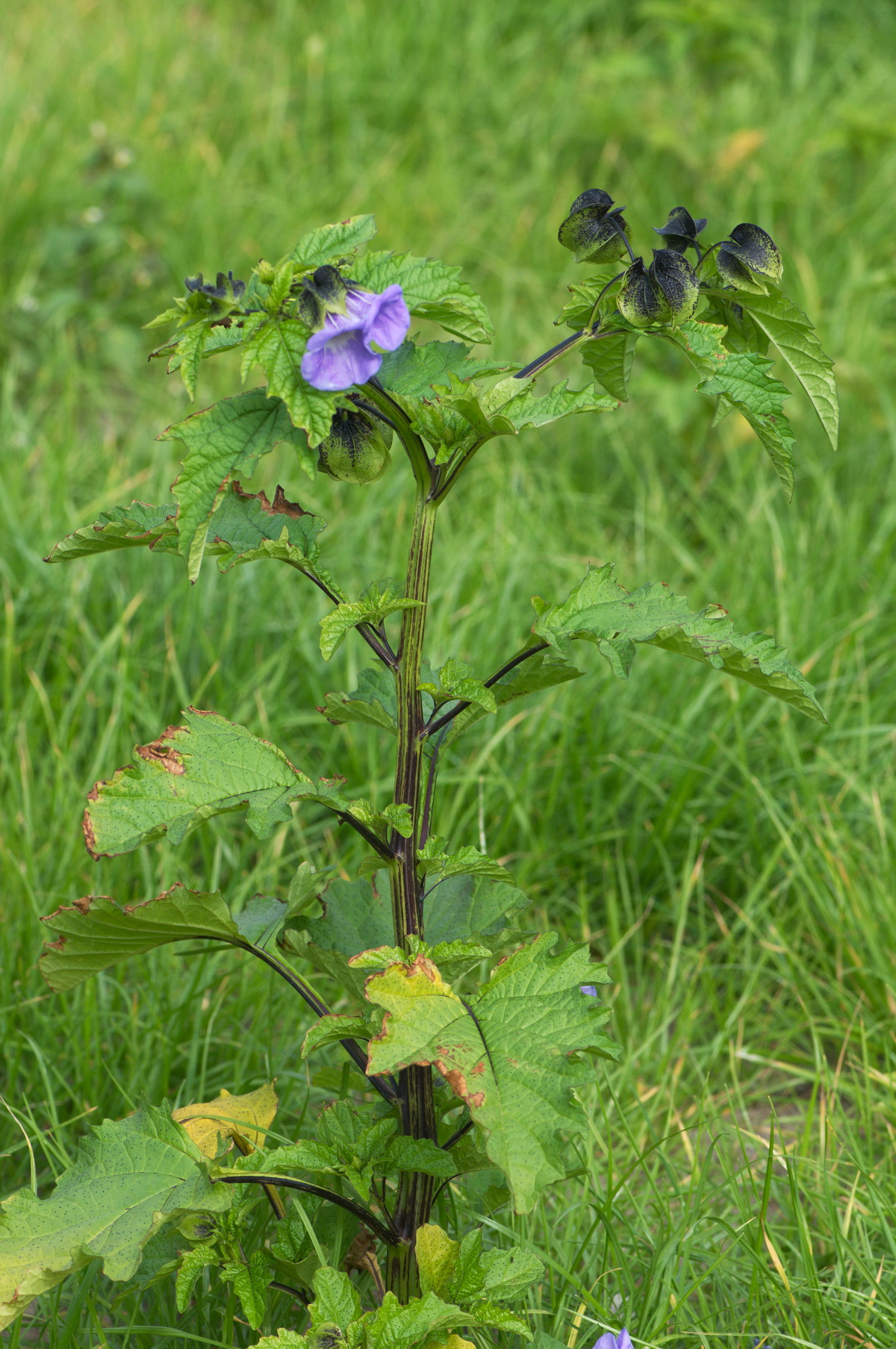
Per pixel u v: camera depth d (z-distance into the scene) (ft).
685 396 13.62
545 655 5.53
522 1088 4.55
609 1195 6.65
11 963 8.45
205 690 11.12
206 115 19.03
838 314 15.25
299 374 4.47
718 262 5.30
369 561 12.11
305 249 4.84
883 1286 6.84
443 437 4.93
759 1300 6.73
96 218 15.94
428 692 5.41
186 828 4.95
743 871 10.09
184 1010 8.16
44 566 11.62
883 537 12.55
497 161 18.61
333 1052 7.95
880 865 9.43
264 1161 5.24
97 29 20.35
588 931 9.29
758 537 12.51
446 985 4.87
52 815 9.62
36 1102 7.93
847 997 8.90
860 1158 7.37
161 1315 6.43
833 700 10.97
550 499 13.04
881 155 18.28
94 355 15.43
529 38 20.92
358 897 6.15
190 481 4.61
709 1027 9.15
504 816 10.07
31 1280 4.67
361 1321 4.96
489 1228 6.95
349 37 20.40
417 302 4.84
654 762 10.50
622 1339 5.64
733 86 19.35
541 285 16.40
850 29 21.95
